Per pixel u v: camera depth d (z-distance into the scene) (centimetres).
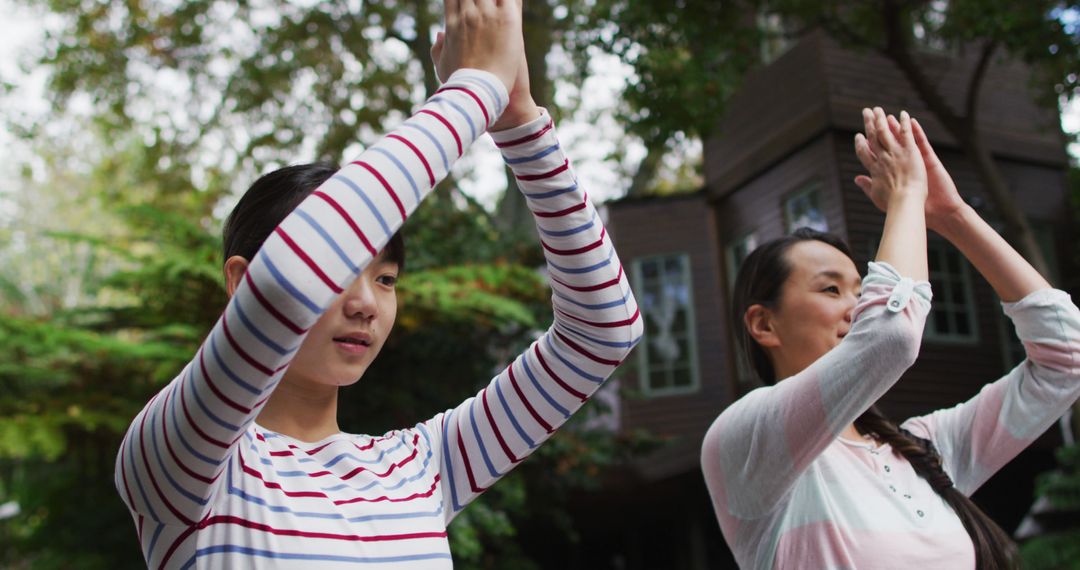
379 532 119
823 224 1022
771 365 205
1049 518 783
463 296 787
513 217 1225
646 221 1355
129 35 1218
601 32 793
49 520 895
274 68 1220
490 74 117
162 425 105
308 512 116
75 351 823
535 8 1170
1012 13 756
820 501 168
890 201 174
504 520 781
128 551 868
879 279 158
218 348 99
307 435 128
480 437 141
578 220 129
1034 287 191
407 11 1240
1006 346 1023
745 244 1163
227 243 133
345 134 1248
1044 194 1121
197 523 111
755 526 173
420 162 105
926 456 181
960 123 841
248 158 1258
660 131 788
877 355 150
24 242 1405
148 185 1295
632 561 1375
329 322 122
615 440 1032
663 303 1326
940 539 168
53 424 754
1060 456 766
